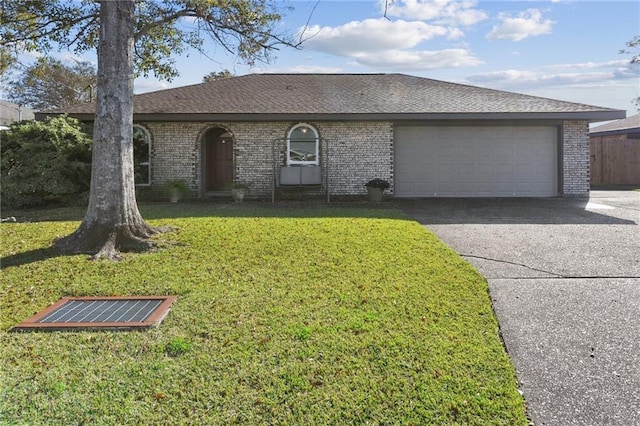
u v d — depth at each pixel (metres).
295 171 13.48
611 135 21.36
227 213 9.98
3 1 9.75
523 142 14.13
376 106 13.52
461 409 2.59
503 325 3.78
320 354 3.20
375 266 5.39
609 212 10.59
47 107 31.05
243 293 4.48
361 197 13.82
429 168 14.16
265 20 9.99
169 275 5.09
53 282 4.89
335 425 2.47
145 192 13.78
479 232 7.96
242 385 2.82
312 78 16.89
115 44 6.61
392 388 2.79
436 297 4.36
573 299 4.39
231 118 12.90
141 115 12.84
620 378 2.95
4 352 3.26
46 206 11.35
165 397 2.70
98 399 2.67
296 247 6.32
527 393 2.79
